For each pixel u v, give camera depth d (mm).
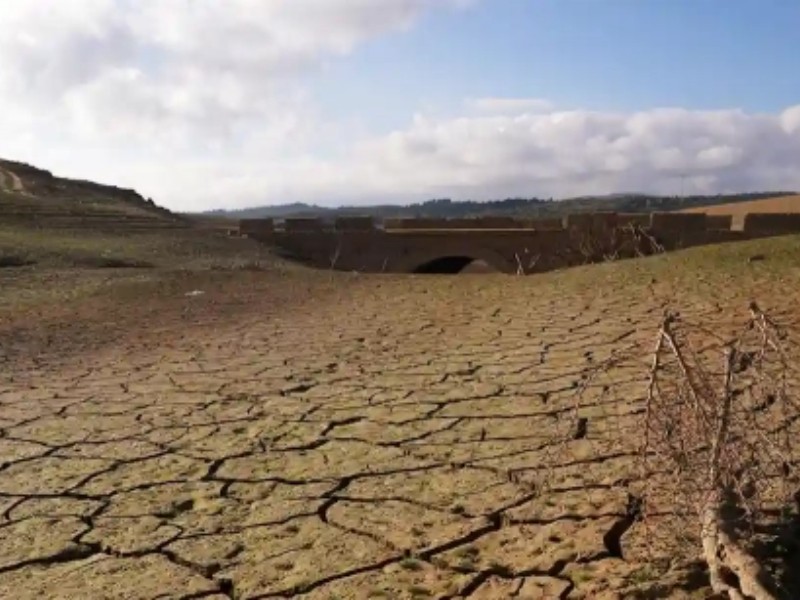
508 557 3604
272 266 22953
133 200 58812
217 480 4973
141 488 4902
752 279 12422
